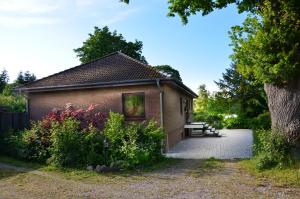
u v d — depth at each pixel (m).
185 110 25.02
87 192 8.62
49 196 8.23
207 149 16.88
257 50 10.33
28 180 10.04
